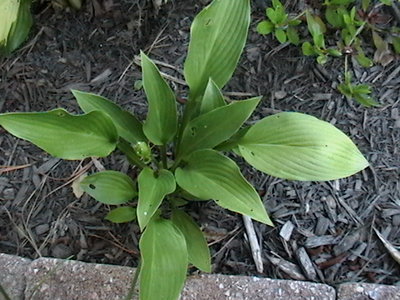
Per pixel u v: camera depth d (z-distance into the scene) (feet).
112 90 1.99
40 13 2.11
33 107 1.99
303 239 1.76
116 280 1.66
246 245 1.76
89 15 2.10
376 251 1.74
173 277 1.45
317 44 1.92
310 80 1.97
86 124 1.52
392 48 2.01
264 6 2.07
